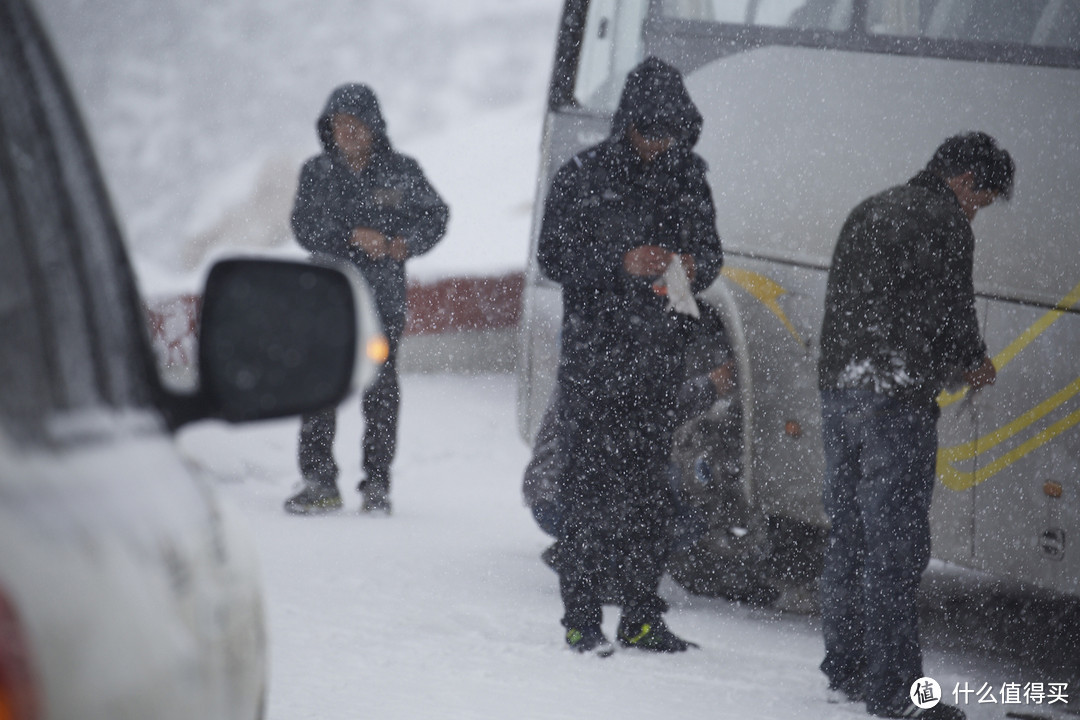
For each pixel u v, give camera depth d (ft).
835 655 40.98
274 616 46.80
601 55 60.90
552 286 61.21
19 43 14.11
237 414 14.57
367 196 66.13
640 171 43.57
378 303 66.80
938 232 38.27
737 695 40.27
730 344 53.26
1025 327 44.65
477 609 49.26
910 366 38.34
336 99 65.62
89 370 13.74
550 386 60.95
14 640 10.93
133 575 12.42
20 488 11.93
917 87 49.49
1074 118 44.42
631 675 41.73
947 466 46.98
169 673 12.48
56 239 13.76
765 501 53.06
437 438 89.56
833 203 51.34
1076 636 51.31
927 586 57.52
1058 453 43.55
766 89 53.88
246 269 14.70
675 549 52.49
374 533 63.67
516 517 71.46
